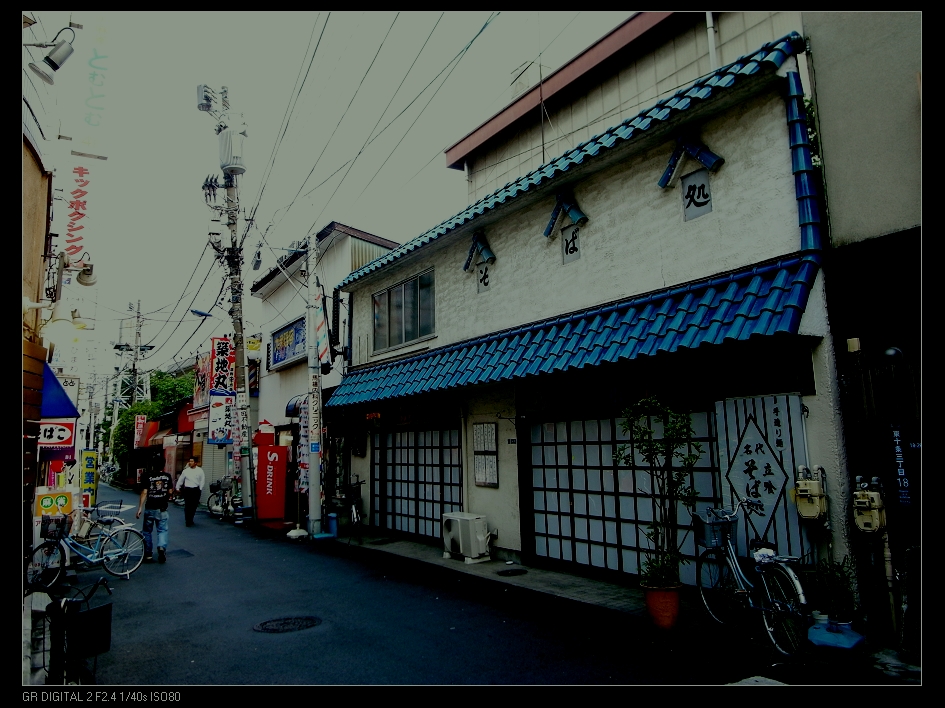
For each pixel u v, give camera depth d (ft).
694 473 23.29
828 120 19.44
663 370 24.36
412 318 42.24
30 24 22.54
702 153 22.52
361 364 48.11
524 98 44.52
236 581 31.07
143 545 34.81
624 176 26.45
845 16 19.10
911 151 17.33
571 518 28.99
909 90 17.47
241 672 18.01
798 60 22.16
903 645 16.08
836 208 19.02
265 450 53.52
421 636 21.02
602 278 27.22
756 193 21.06
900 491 16.80
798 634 16.84
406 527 42.98
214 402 62.13
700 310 20.88
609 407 26.71
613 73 38.45
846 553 17.51
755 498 19.88
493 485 33.60
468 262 35.83
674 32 34.81
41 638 15.88
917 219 17.07
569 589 25.68
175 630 22.57
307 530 45.68
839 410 18.13
